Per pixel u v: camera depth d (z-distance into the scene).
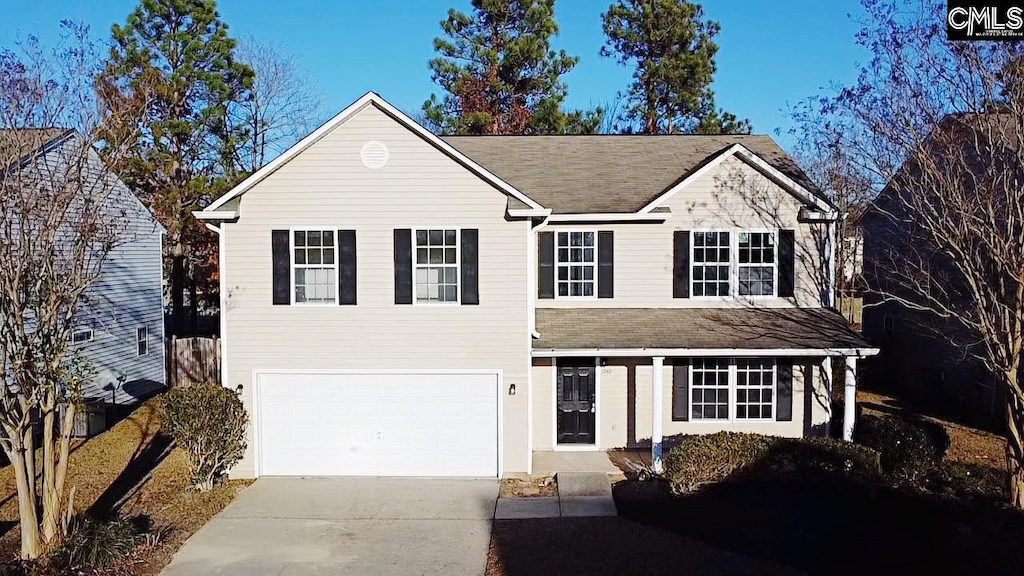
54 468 11.54
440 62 37.06
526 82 36.81
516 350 15.48
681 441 17.22
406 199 15.31
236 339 15.56
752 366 17.28
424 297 15.52
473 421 15.67
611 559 11.27
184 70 29.44
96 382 21.17
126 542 11.65
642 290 17.39
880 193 19.30
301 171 15.32
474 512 13.66
